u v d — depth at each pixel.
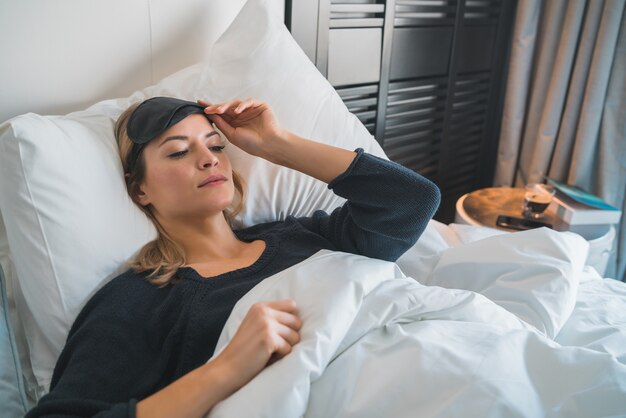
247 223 1.26
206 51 1.44
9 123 0.93
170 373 0.92
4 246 1.10
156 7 1.31
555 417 0.77
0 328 0.92
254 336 0.77
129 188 1.09
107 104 1.19
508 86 2.19
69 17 1.19
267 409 0.71
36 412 0.77
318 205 1.33
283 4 1.47
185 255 1.08
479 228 1.53
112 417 0.71
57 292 0.95
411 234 1.07
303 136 1.28
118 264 1.02
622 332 1.01
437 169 2.16
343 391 0.79
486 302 0.96
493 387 0.75
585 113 2.00
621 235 2.11
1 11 1.10
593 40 1.96
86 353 0.87
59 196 0.95
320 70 1.59
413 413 0.76
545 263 1.10
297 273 0.92
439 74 2.01
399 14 1.76
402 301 0.90
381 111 1.82
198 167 1.04
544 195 1.82
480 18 2.08
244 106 1.11
